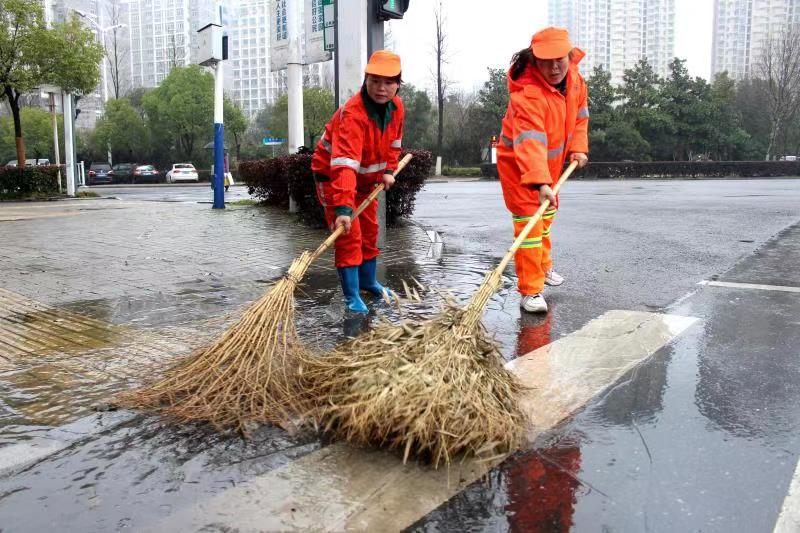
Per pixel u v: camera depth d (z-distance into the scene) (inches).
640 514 81.0
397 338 111.3
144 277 229.6
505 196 178.9
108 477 91.9
